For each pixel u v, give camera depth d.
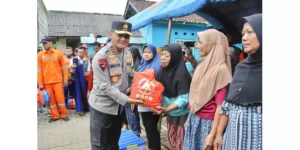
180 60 2.30
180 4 3.72
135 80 2.25
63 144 3.57
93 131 2.23
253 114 1.29
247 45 1.31
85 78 5.41
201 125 1.89
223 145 1.50
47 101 4.56
